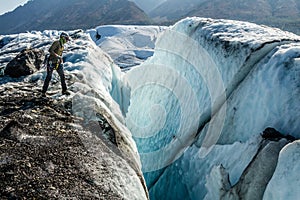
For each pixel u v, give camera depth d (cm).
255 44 847
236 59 892
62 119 734
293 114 652
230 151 736
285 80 709
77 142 654
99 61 1278
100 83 1077
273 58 773
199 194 764
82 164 588
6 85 935
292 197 472
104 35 5478
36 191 501
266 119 704
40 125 696
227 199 636
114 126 775
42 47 1490
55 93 871
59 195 502
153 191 976
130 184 581
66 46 1380
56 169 561
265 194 526
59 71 838
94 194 522
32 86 933
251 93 781
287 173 495
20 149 600
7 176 523
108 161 620
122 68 3281
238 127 771
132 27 5816
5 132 646
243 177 608
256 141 657
